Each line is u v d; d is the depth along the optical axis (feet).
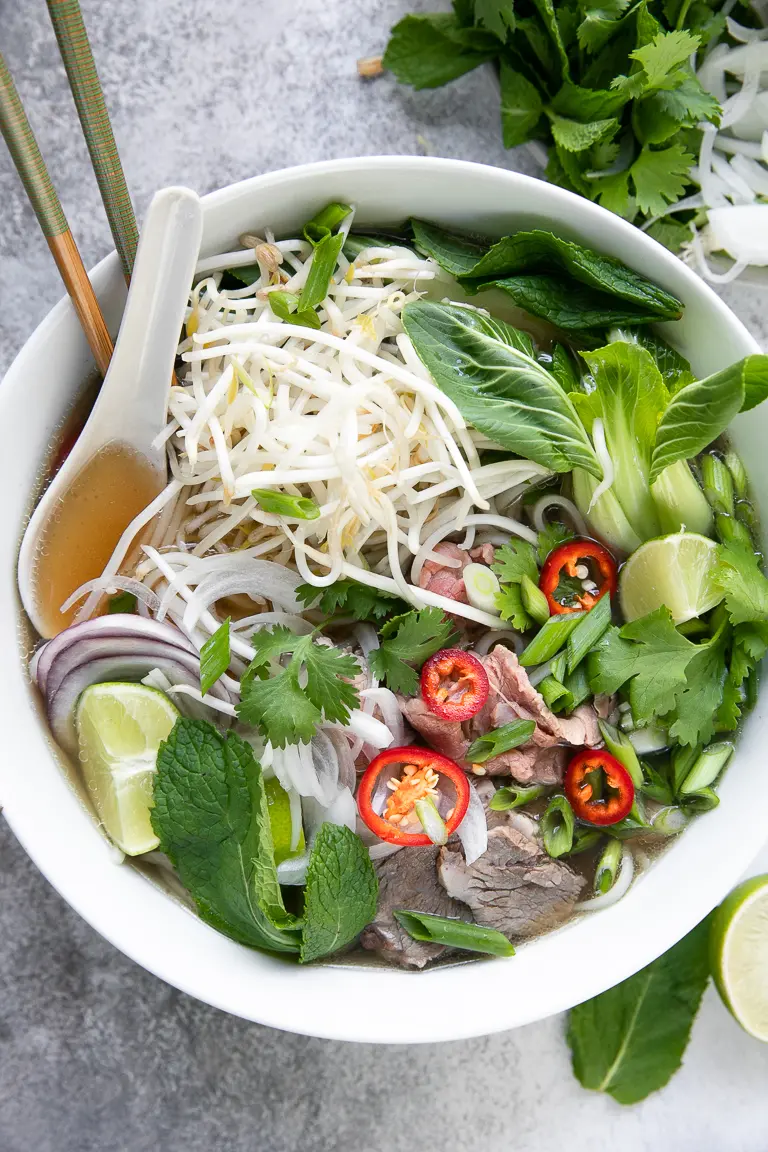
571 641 1.61
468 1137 1.81
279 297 1.59
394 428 1.60
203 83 1.79
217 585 1.60
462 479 1.60
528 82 1.75
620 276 1.60
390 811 1.59
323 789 1.60
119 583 1.59
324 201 1.59
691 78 1.72
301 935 1.55
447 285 1.64
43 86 1.76
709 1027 1.83
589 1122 1.81
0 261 1.76
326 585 1.59
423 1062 1.81
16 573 1.57
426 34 1.76
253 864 1.52
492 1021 1.55
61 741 1.60
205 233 1.57
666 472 1.62
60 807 1.57
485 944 1.61
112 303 1.55
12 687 1.56
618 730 1.64
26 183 1.43
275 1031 1.80
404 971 1.62
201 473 1.61
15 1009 1.77
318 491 1.60
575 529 1.66
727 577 1.59
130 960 1.78
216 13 1.79
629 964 1.57
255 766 1.53
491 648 1.65
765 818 1.57
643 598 1.63
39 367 1.53
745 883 1.77
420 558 1.62
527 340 1.63
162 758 1.53
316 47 1.80
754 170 1.83
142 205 1.78
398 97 1.81
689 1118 1.82
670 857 1.63
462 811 1.59
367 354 1.58
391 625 1.59
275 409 1.59
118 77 1.78
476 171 1.55
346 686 1.55
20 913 1.77
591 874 1.65
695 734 1.60
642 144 1.76
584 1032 1.80
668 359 1.64
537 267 1.63
